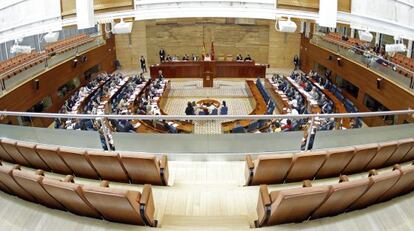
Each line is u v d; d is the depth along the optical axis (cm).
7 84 1166
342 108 1431
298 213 365
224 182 514
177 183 508
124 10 892
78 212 399
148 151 583
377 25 746
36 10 882
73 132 591
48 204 420
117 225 379
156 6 894
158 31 2317
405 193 453
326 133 587
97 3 868
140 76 1881
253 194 461
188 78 1969
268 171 471
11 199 447
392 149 532
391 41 1491
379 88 1382
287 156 460
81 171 512
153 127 805
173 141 576
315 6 805
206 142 576
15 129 635
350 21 770
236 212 427
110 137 577
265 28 2295
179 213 426
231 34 2316
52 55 1505
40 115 549
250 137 577
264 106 1459
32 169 562
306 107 1497
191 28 2308
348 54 1658
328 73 1881
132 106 1430
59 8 870
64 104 1530
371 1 740
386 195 421
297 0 828
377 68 1416
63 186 359
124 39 2330
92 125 593
